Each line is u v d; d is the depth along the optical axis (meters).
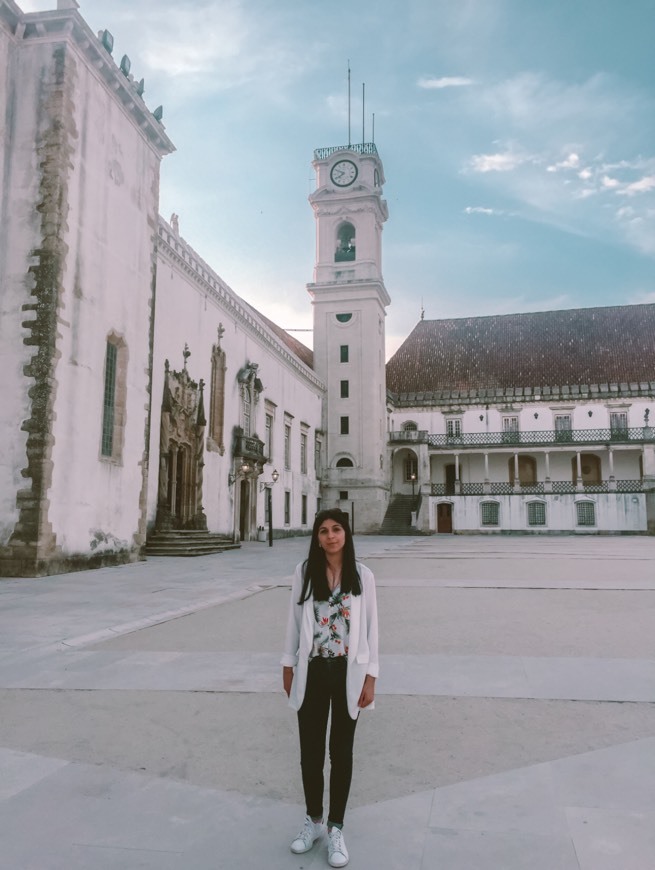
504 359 66.81
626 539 46.94
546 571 19.62
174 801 4.32
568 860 3.56
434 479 63.84
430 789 4.46
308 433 52.66
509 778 4.62
